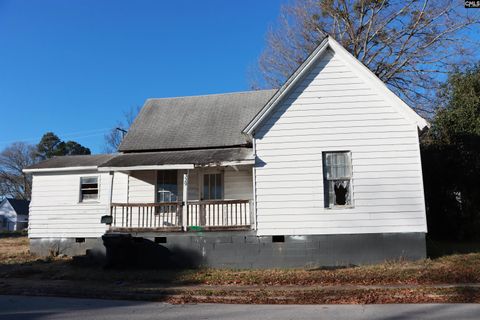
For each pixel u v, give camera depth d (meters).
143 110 22.27
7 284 13.68
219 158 16.38
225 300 10.85
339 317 8.58
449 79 22.16
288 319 8.51
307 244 15.16
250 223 15.73
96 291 12.23
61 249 20.66
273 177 15.50
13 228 74.25
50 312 9.62
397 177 15.02
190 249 15.95
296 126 15.63
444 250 16.64
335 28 30.27
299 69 15.58
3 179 81.50
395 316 8.50
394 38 28.16
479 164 19.00
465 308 9.10
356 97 15.54
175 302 10.82
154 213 18.03
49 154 79.12
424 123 15.07
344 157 15.48
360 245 14.91
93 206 20.61
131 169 16.48
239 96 22.08
